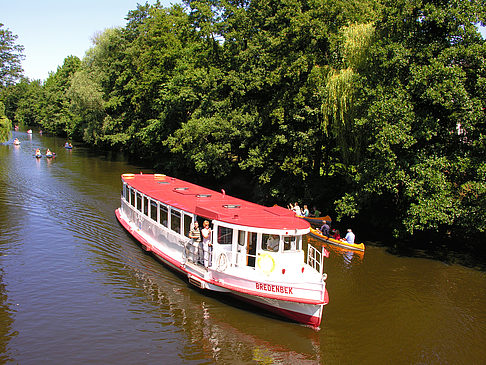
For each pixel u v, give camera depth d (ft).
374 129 66.95
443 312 49.32
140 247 66.95
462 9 62.44
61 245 66.39
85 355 36.96
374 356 39.27
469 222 62.08
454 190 64.64
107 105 176.55
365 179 69.21
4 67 220.84
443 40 65.67
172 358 37.17
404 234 73.26
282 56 85.40
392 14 70.28
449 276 60.80
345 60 80.48
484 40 62.85
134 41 178.09
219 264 47.62
